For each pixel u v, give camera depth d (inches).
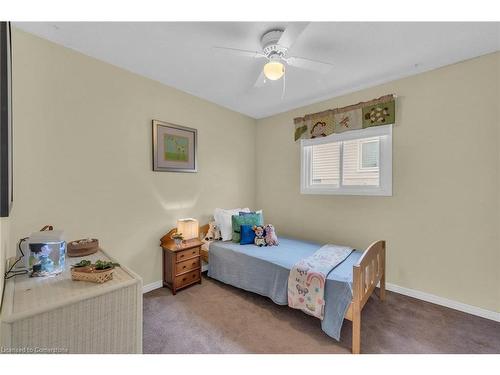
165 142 103.1
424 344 65.1
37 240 47.4
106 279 42.9
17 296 36.7
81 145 78.5
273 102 124.6
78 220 78.0
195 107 116.4
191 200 115.4
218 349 63.4
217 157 128.5
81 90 78.3
